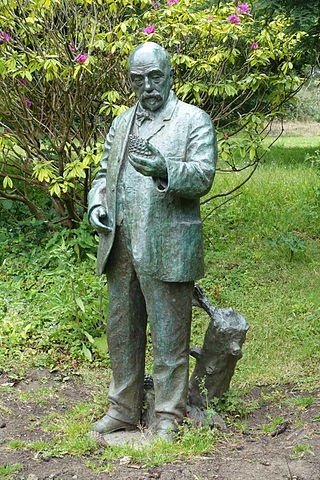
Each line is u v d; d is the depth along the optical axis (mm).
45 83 8148
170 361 4398
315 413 4859
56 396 5266
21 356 5949
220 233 9484
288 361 6039
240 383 5590
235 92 7695
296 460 3998
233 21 7770
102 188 4562
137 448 4305
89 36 8062
